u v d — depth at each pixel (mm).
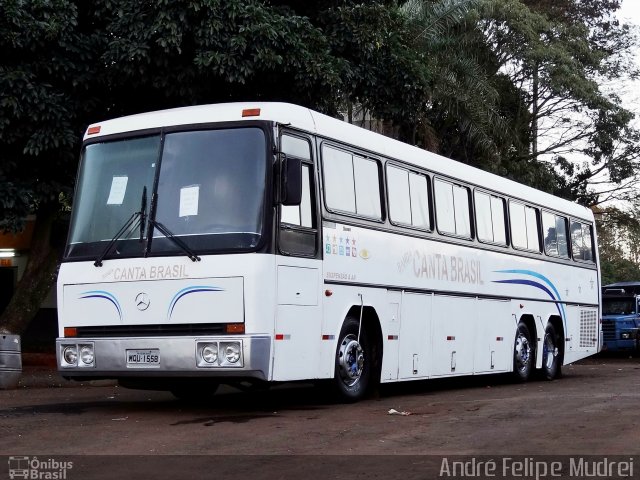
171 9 17000
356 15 20000
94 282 11453
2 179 17953
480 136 29484
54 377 18750
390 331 13469
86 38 17984
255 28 17266
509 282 17625
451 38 29844
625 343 31422
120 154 11781
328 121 12438
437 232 15078
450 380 18719
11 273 28422
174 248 11039
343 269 12328
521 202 18594
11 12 16844
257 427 10078
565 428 9758
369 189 13258
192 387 13812
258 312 10656
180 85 17750
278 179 11023
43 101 17438
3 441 9305
